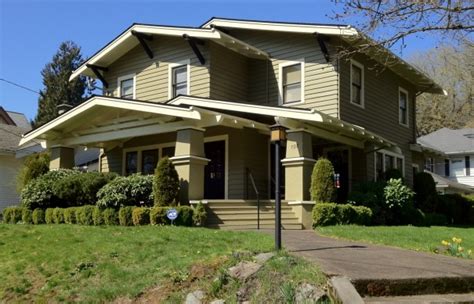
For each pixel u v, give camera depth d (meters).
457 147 37.03
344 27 14.02
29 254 8.95
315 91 16.42
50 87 49.50
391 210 15.91
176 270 6.93
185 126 13.60
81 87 50.19
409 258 7.35
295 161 13.89
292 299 5.48
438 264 6.90
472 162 36.97
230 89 17.25
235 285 6.05
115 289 6.86
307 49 16.78
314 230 12.58
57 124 16.05
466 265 6.93
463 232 12.76
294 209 13.78
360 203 15.27
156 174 12.82
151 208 12.33
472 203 23.33
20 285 7.66
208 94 16.45
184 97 14.64
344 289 5.32
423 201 20.83
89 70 19.75
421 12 7.98
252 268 6.26
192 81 17.00
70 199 15.08
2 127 26.83
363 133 15.59
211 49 16.69
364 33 8.40
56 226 11.94
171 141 18.42
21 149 24.27
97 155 25.91
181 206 12.49
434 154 25.70
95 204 14.58
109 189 13.38
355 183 17.56
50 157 18.48
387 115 19.56
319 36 16.03
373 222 15.16
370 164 17.97
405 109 21.47
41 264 8.30
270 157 17.22
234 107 13.95
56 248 9.08
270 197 16.91
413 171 23.11
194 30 16.48
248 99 17.92
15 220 15.41
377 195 15.73
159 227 10.97
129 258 7.97
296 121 13.83
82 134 16.48
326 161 13.89
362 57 17.66
